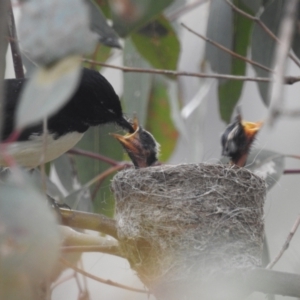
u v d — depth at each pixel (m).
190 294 7.57
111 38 8.30
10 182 4.64
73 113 9.26
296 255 9.12
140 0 7.97
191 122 12.05
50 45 4.88
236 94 10.09
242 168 8.32
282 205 12.64
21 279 4.45
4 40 4.12
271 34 8.16
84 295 7.98
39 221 4.52
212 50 9.97
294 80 7.89
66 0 4.96
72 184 11.38
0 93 4.07
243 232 7.90
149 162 10.05
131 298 8.12
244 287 7.17
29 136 8.65
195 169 8.16
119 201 8.29
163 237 7.82
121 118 9.98
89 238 8.03
